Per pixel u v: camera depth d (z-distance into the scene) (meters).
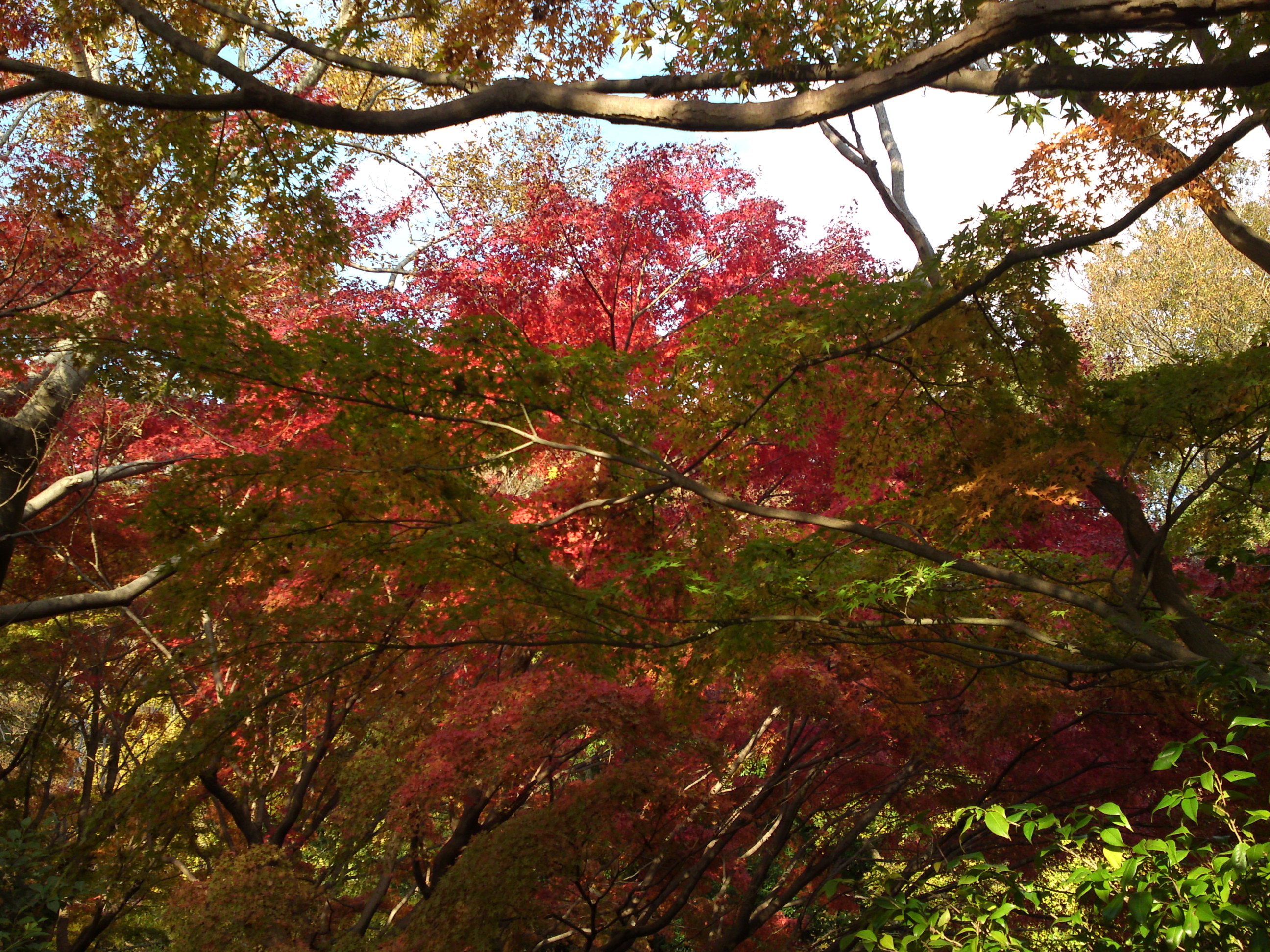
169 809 5.23
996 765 6.77
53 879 5.77
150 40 7.18
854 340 5.82
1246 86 4.38
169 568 4.82
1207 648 4.89
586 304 10.88
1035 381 5.92
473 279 10.34
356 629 5.40
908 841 8.05
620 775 5.46
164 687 5.78
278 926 5.84
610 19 6.04
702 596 5.43
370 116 5.19
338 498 4.91
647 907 6.59
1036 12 4.08
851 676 6.49
